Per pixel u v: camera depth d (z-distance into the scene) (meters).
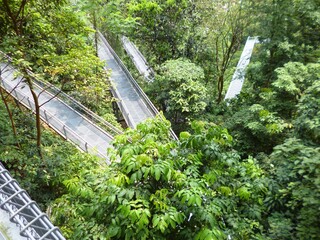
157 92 15.06
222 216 4.20
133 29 16.69
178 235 3.89
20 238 2.65
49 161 8.16
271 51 13.66
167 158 4.11
